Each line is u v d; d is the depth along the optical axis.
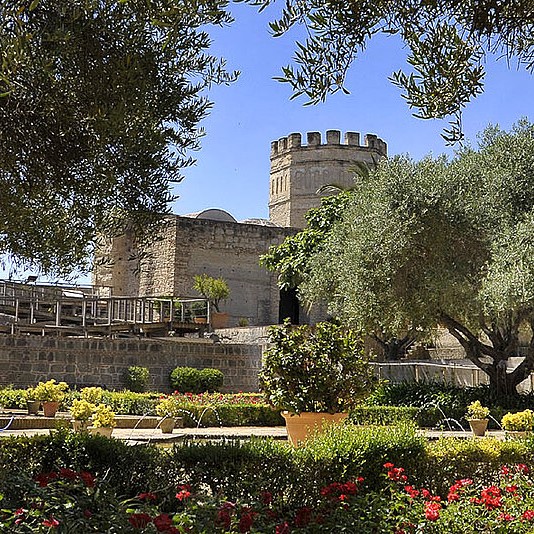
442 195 17.11
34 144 4.83
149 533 4.09
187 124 5.35
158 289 32.56
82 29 4.23
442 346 26.86
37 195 5.27
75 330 21.75
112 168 5.13
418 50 3.25
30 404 15.27
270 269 30.33
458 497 5.94
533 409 17.98
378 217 17.25
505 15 2.95
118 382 20.05
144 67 4.65
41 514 4.24
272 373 10.47
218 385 21.00
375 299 17.20
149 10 3.13
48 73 3.94
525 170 17.45
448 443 7.67
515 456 7.63
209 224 33.12
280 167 45.41
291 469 6.55
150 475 6.48
